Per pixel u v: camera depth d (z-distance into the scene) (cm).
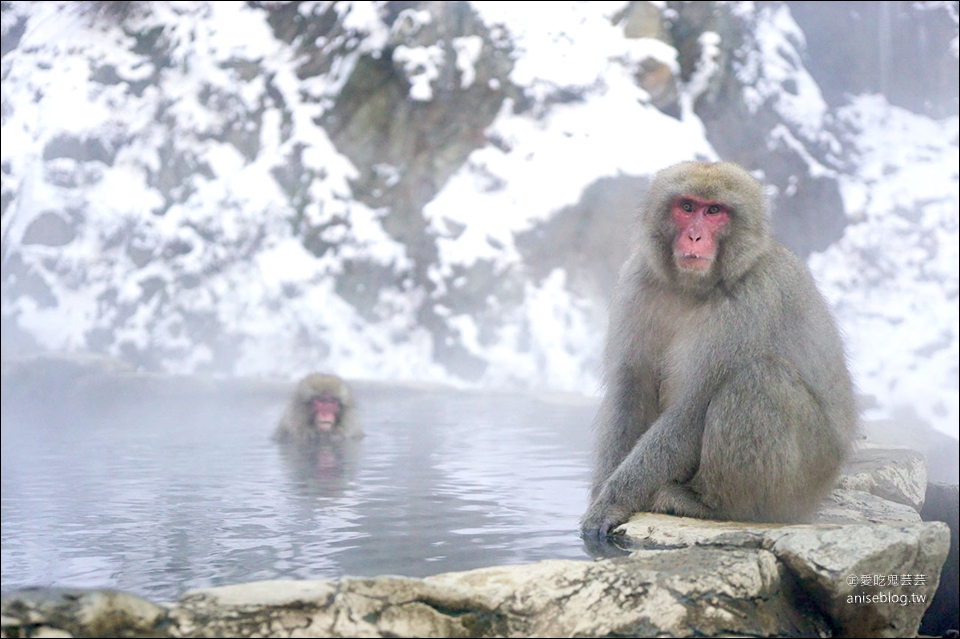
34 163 1582
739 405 371
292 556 365
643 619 268
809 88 1744
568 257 1481
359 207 1545
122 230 1525
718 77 1662
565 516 450
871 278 1582
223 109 1639
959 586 510
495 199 1519
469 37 1616
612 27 1650
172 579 336
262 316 1467
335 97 1596
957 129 1770
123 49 1714
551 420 980
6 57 1759
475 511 466
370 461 680
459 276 1470
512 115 1578
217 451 751
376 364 1438
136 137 1617
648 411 427
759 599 280
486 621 260
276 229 1530
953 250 1579
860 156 1750
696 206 392
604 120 1553
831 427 383
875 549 286
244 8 1750
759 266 388
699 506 383
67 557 370
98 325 1452
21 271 1480
